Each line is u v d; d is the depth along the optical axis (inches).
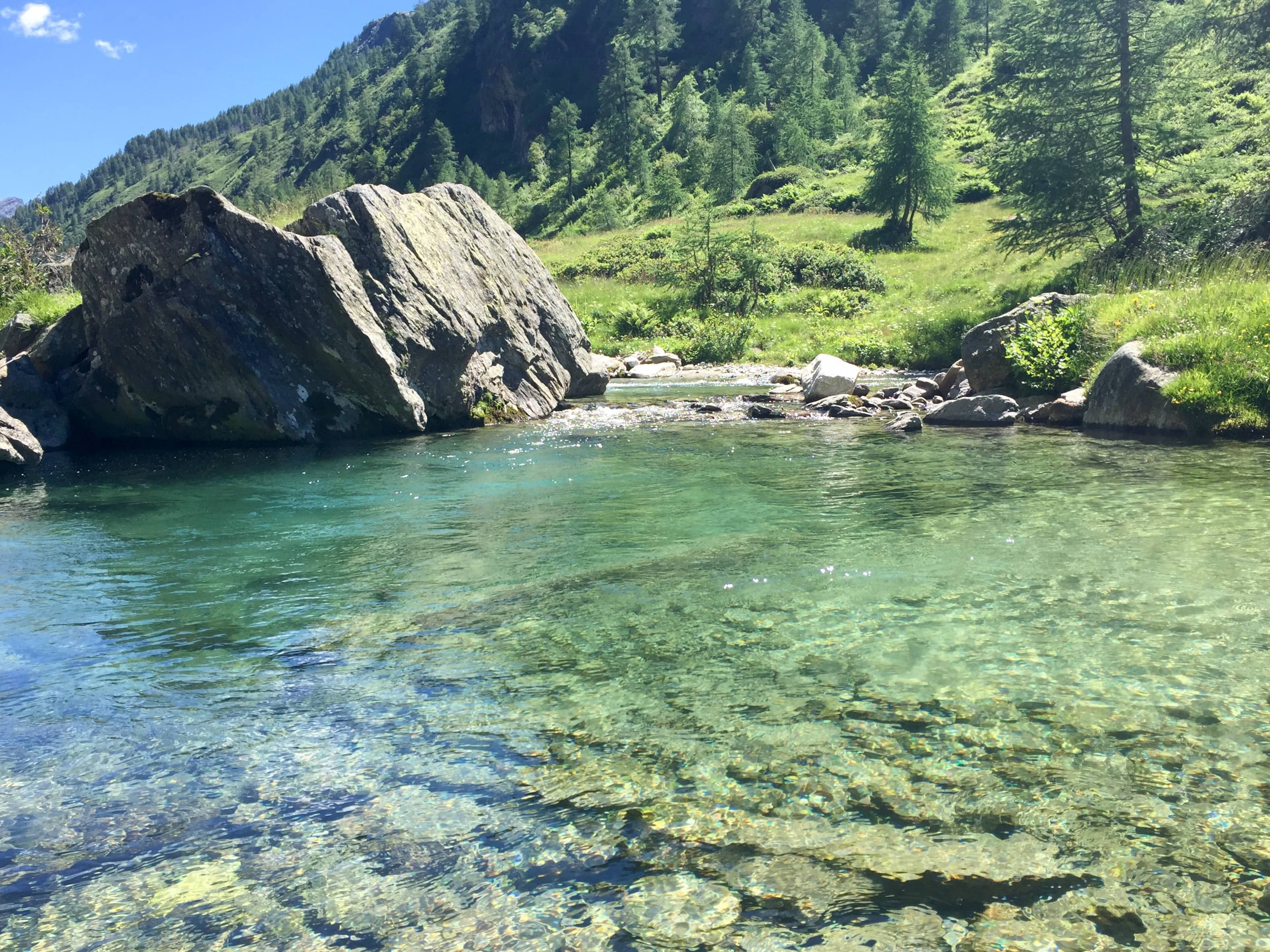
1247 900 73.7
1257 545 184.2
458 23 6609.3
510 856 83.4
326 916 75.1
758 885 77.6
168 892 79.4
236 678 131.3
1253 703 111.0
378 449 386.6
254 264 397.4
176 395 414.0
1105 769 96.0
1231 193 852.0
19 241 741.3
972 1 3789.4
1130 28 878.4
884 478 281.0
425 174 5044.3
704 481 285.1
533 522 232.5
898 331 901.2
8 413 397.4
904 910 73.5
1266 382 339.6
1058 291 877.8
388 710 118.1
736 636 142.2
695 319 1122.7
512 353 519.5
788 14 4311.0
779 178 2394.2
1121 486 252.4
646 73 4665.4
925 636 139.2
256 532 229.6
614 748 104.6
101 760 105.7
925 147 1679.4
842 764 98.8
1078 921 71.7
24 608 169.2
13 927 74.6
